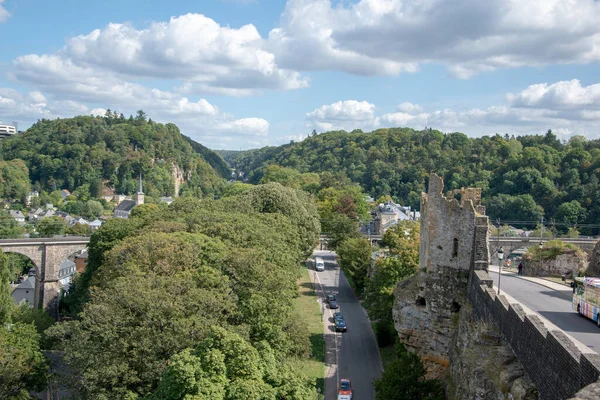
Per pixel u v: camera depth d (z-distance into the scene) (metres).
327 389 53.22
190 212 81.88
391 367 42.69
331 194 154.25
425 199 49.31
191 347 36.03
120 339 36.81
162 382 31.89
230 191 161.88
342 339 68.06
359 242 93.06
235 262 50.44
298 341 52.62
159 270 47.78
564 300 43.69
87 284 76.25
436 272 45.84
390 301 62.59
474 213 43.50
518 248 91.50
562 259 59.94
